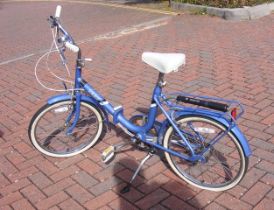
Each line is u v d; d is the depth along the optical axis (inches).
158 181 138.6
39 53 307.7
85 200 132.0
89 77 238.5
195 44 289.6
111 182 139.9
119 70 247.4
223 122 122.9
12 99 218.5
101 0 530.6
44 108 149.7
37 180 143.9
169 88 212.7
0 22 464.1
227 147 152.3
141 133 138.8
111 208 127.5
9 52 323.0
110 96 208.5
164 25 355.3
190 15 378.3
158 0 467.5
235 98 195.2
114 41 318.7
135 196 132.3
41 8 530.3
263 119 172.9
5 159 158.1
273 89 202.2
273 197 127.3
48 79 244.1
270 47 270.1
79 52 140.3
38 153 160.4
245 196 128.6
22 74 258.7
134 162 149.6
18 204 132.1
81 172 146.6
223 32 315.9
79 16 440.1
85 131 161.2
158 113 141.5
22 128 182.5
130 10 439.5
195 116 125.7
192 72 233.1
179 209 125.5
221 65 241.9
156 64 128.1
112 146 148.9
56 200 133.0
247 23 337.4
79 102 148.8
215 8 363.3
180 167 140.2
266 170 139.9
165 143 134.6
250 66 237.1
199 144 130.8
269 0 382.6
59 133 163.5
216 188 131.7
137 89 215.2
